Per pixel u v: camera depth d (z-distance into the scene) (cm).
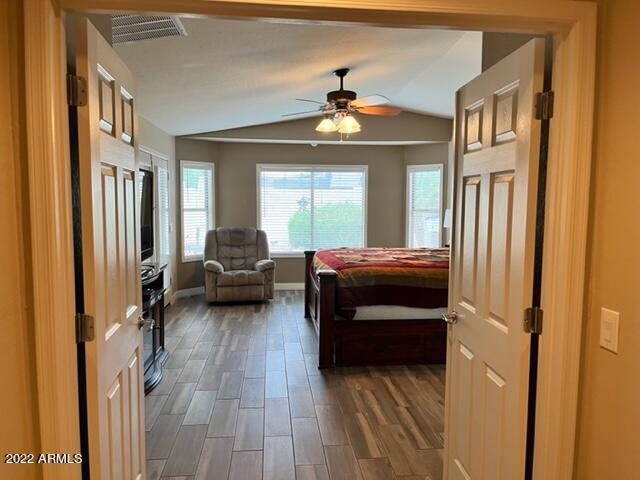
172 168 648
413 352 402
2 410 115
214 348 444
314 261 525
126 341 176
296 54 361
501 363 164
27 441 125
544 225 148
